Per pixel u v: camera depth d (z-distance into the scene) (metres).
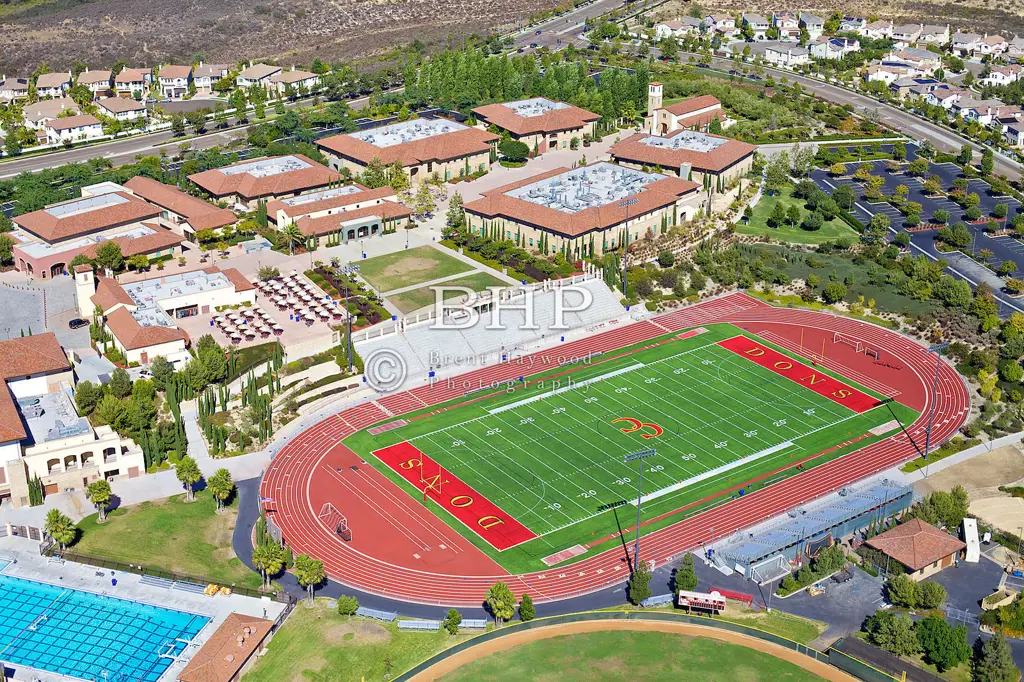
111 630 176.12
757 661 170.75
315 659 169.75
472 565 192.38
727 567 190.75
